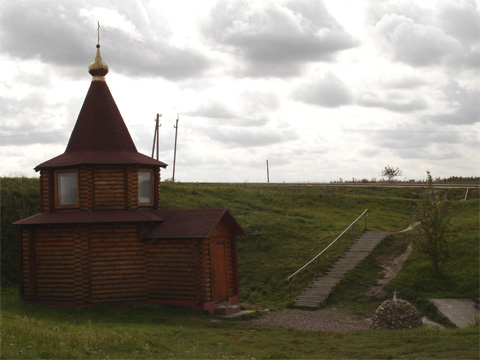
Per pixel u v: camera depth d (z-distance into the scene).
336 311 25.17
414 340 16.34
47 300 23.38
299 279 29.38
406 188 57.69
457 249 30.66
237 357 14.37
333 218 43.78
